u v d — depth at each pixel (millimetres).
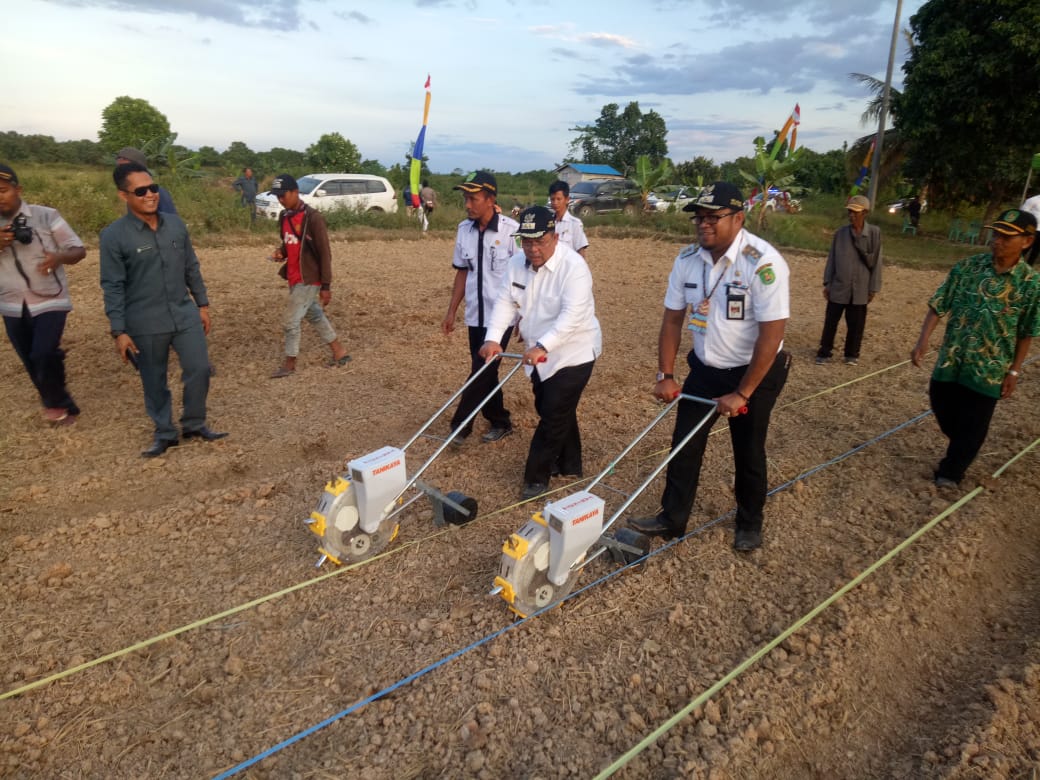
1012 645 3547
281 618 3578
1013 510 4695
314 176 22281
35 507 4727
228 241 16172
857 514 4605
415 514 4547
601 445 5742
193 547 4180
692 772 2641
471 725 2863
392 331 9195
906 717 3119
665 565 3990
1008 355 4457
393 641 3400
